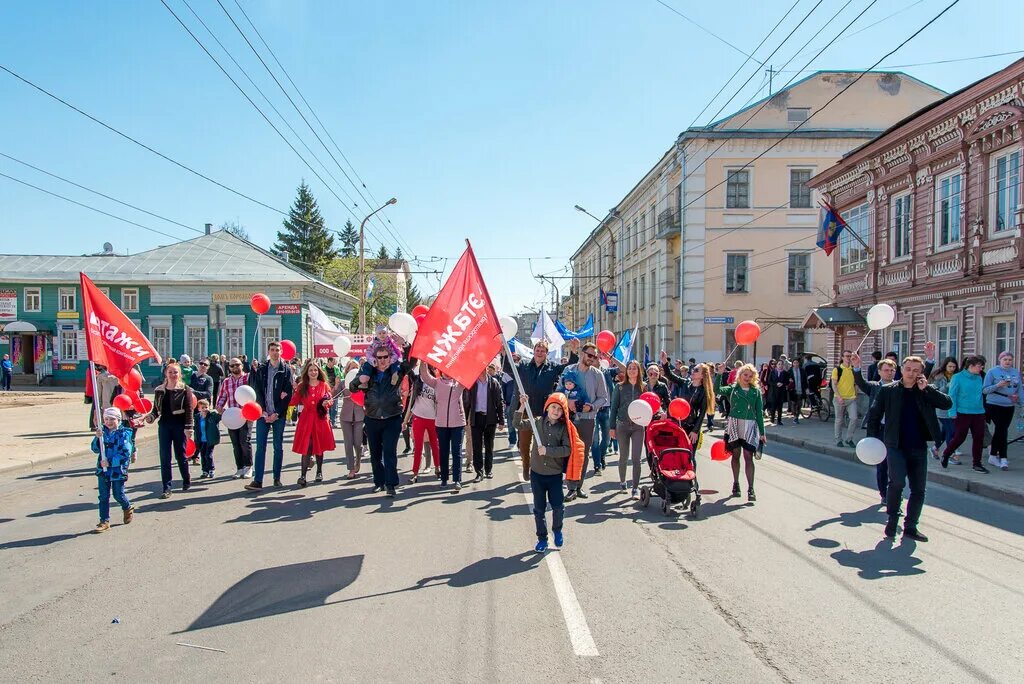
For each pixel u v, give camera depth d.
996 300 15.79
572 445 6.61
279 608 5.15
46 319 38.59
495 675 4.09
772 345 34.47
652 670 4.16
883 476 8.65
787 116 34.56
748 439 9.02
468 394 10.53
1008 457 12.26
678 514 8.27
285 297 36.75
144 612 5.08
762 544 6.93
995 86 15.47
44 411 22.28
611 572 6.01
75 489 9.87
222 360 17.34
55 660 4.29
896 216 20.41
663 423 8.58
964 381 10.91
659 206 39.47
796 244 34.50
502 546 6.83
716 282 34.56
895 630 4.76
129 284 36.78
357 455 10.69
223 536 7.19
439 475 10.64
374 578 5.82
